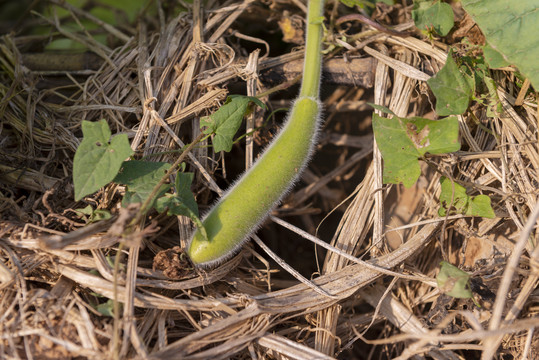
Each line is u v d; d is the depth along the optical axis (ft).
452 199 1.94
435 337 1.77
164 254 1.90
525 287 1.89
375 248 1.99
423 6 2.10
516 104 2.01
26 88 2.15
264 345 1.87
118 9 2.47
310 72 1.98
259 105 2.00
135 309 1.89
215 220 1.87
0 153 2.05
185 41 2.16
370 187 2.03
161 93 2.09
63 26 2.44
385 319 2.05
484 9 1.99
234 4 2.24
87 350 1.79
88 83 2.18
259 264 2.14
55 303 1.84
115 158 1.85
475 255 2.00
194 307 1.88
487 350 1.80
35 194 2.02
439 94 1.97
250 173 1.89
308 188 2.26
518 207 1.95
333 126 2.31
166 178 1.87
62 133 2.08
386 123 1.97
